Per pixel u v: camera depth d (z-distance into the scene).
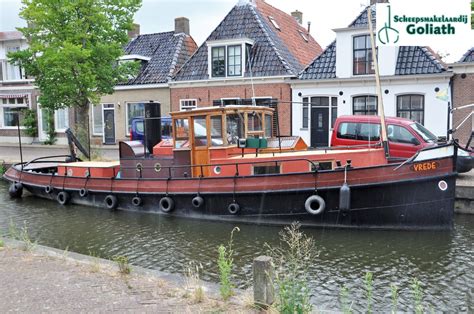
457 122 15.50
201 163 9.99
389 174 8.48
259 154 9.91
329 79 17.25
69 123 25.02
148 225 9.79
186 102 20.70
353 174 8.66
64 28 15.38
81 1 15.20
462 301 5.72
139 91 22.20
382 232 8.70
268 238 8.59
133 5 16.47
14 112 26.86
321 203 8.77
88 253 8.02
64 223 10.17
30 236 9.18
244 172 9.64
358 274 6.71
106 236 9.05
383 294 5.96
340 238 8.42
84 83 15.46
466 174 12.04
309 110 17.92
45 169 14.12
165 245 8.38
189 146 10.07
